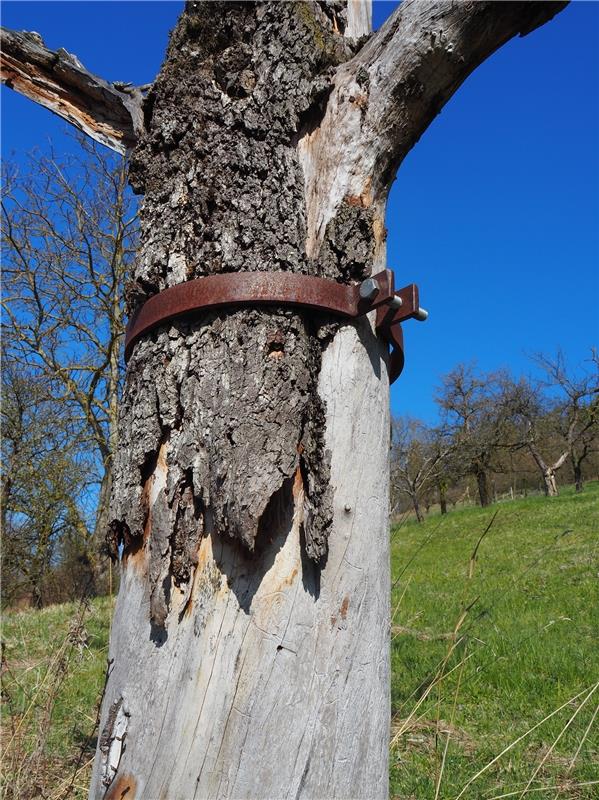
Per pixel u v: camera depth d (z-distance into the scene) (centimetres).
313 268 130
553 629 608
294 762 104
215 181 132
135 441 126
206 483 115
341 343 128
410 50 134
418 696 413
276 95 137
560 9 131
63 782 251
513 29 135
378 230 141
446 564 1236
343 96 139
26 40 164
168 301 127
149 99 150
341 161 137
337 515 118
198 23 144
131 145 182
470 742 359
